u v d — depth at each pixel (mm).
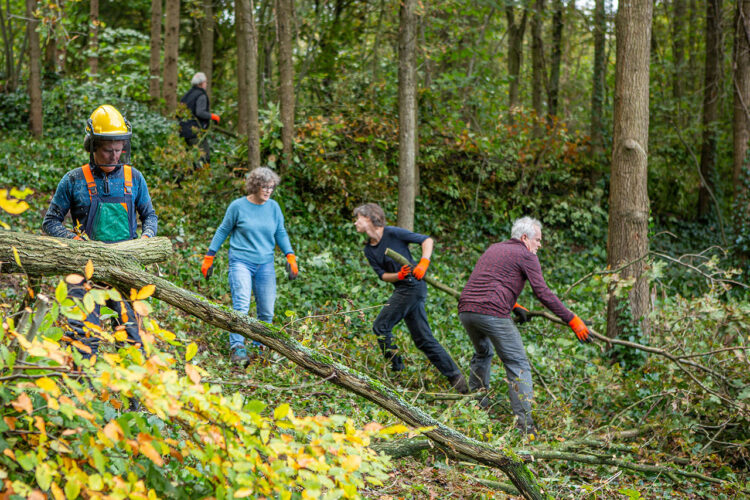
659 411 5777
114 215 3855
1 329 1981
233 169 10711
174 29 14375
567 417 5316
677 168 18125
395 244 6090
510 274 5527
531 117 14844
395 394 3334
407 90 10242
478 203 14008
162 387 2016
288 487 2305
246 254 6016
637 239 7336
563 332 7609
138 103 14461
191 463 2750
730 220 18266
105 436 1979
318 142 11156
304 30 16250
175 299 3117
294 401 4656
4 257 2738
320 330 5664
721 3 17781
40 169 10656
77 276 2199
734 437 5770
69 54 18734
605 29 17016
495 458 3418
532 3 16828
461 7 14555
